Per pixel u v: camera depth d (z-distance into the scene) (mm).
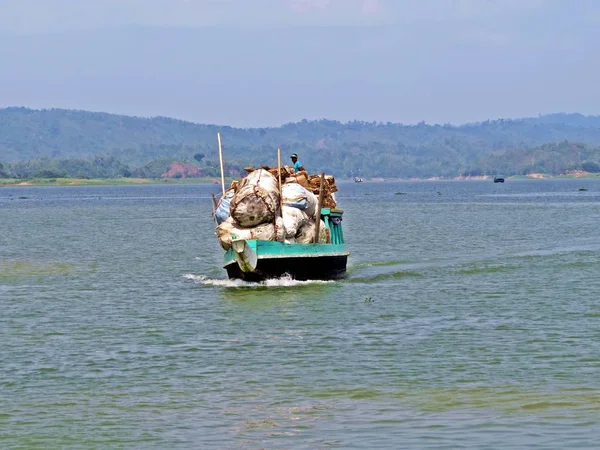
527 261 62000
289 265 49344
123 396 28281
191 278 55562
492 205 176750
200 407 27078
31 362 32656
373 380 29656
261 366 31672
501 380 29406
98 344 35625
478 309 42219
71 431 25141
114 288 51188
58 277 57094
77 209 180375
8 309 43906
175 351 34188
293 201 49750
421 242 84000
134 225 119125
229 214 49812
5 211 174250
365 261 64562
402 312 41469
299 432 24812
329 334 36719
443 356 32719
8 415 26531
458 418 25703
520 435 24234
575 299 44781
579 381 29188
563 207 161750
